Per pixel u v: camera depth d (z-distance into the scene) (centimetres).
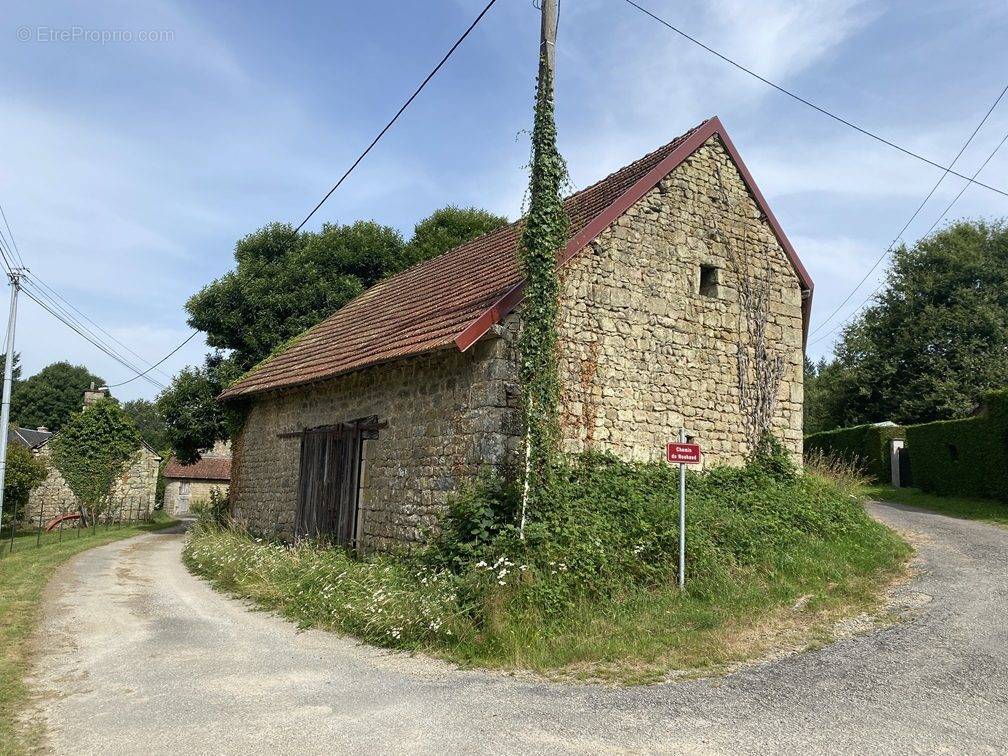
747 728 491
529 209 951
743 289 1235
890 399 3309
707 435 1158
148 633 801
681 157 1187
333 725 502
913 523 1565
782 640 706
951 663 628
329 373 1252
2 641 735
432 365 1061
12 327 1881
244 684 605
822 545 1042
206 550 1346
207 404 2502
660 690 575
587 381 1050
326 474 1288
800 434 1261
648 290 1130
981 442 1903
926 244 3394
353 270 2680
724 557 923
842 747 458
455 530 890
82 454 3100
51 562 1373
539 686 593
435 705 545
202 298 2475
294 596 947
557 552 821
